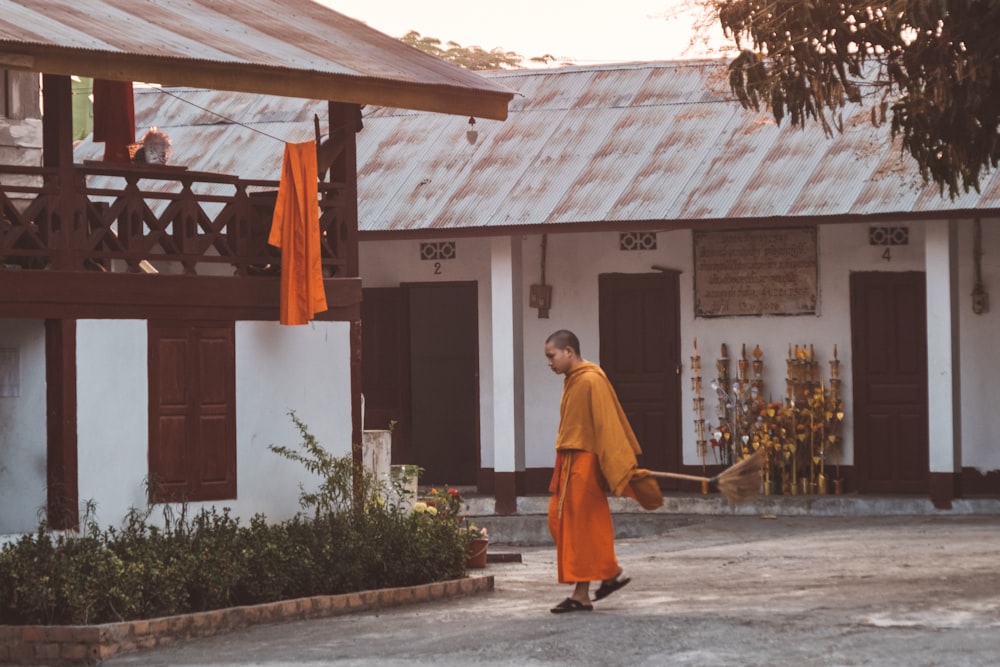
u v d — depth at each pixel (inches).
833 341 781.9
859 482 774.5
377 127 879.1
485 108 561.0
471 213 778.8
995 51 429.4
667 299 814.5
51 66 441.7
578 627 389.7
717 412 802.8
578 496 424.2
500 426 781.9
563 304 831.7
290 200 516.7
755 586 484.1
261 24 555.8
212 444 509.7
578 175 793.6
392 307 866.1
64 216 477.1
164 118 919.7
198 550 451.8
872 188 725.3
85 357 479.8
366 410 872.9
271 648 392.8
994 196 697.0
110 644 398.0
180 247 508.1
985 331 751.7
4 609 419.5
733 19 478.3
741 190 750.5
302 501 525.3
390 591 478.6
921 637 353.1
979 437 752.3
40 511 477.4
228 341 514.6
